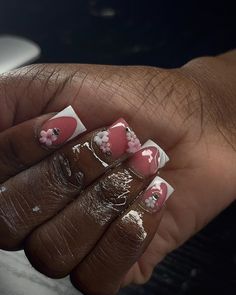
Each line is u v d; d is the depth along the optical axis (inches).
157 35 17.8
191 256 11.1
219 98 10.8
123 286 10.2
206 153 10.2
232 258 11.1
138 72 10.0
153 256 10.5
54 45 17.5
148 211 8.6
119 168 8.6
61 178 8.5
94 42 17.7
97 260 8.7
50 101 9.3
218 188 10.4
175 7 19.0
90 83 9.3
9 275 9.3
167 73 10.5
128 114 9.5
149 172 8.6
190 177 10.2
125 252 8.6
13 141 8.4
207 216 10.6
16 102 9.3
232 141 10.5
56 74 9.3
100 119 9.5
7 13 18.9
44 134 8.3
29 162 8.5
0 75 9.4
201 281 10.5
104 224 8.6
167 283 10.4
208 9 18.9
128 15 18.7
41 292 9.1
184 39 17.7
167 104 9.9
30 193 8.5
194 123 10.1
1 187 8.5
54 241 8.6
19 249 9.0
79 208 8.6
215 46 17.4
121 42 17.6
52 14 18.9
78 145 8.4
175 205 10.4
